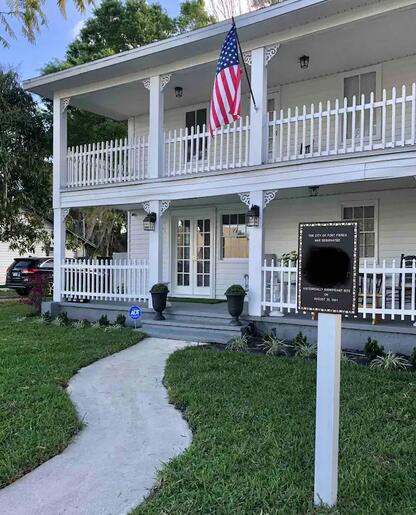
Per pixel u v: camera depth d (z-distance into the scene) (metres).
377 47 8.77
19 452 3.71
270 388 5.21
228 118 7.55
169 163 9.69
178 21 22.59
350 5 7.19
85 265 10.65
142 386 5.64
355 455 3.56
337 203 10.19
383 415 4.34
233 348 7.37
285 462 3.45
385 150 7.08
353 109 7.53
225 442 3.82
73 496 3.16
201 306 10.24
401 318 7.24
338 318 2.93
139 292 9.89
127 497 3.14
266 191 8.30
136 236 13.76
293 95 10.63
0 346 7.62
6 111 17.14
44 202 18.78
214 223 12.28
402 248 9.42
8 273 19.14
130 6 20.73
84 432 4.27
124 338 8.24
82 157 10.93
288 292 8.01
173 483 3.22
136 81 9.99
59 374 5.97
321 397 2.92
